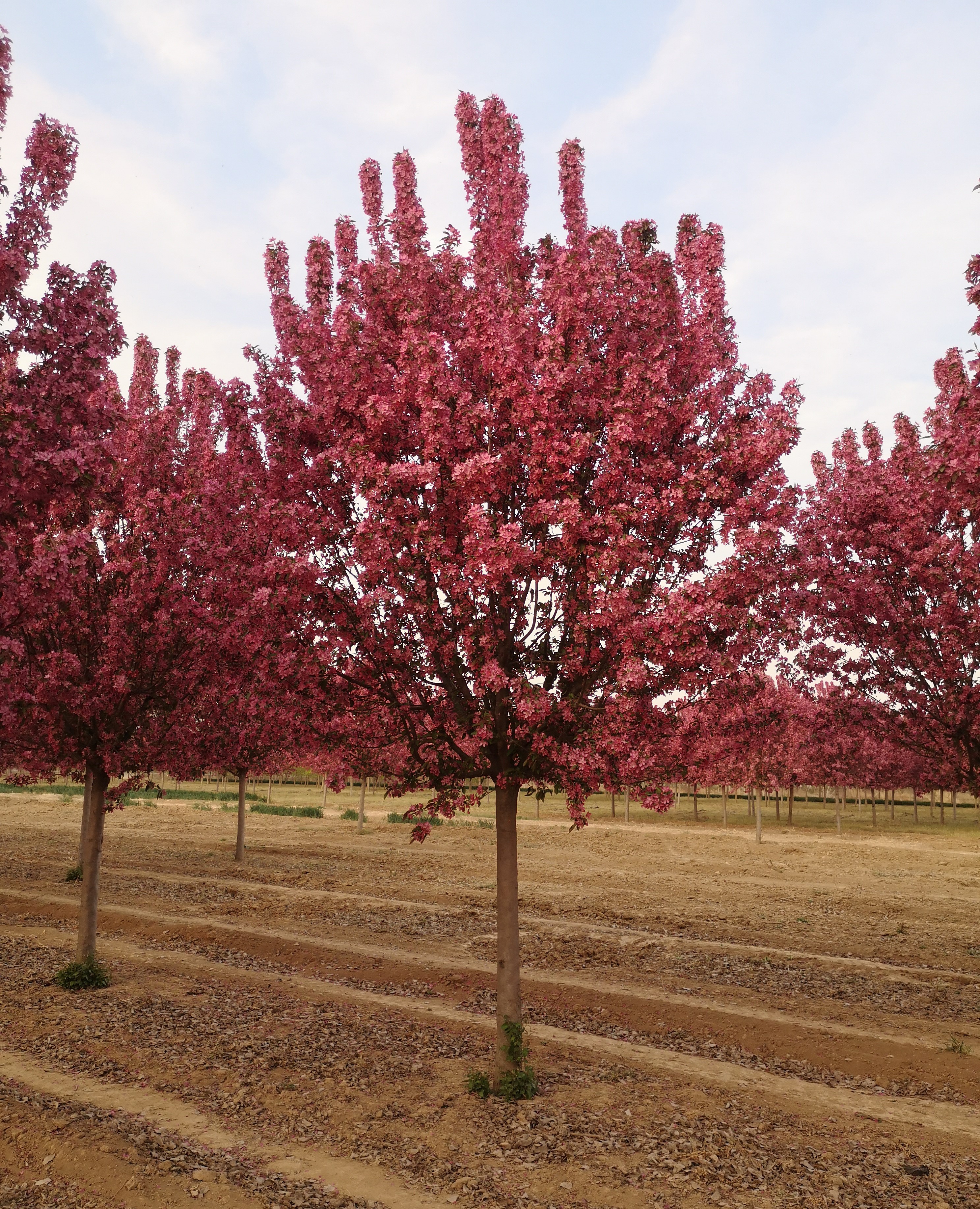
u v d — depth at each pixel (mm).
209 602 10047
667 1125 7230
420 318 7695
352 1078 8086
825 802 64750
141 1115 7090
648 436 7383
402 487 7242
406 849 29500
